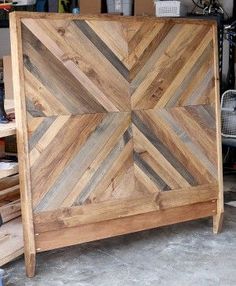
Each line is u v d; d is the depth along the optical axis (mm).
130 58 2158
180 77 2316
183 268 2141
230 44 3916
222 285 1985
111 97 2135
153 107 2250
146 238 2484
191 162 2383
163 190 2307
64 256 2264
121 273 2094
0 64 3850
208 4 4164
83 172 2092
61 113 2023
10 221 2322
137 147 2219
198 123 2396
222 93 3643
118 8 4094
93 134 2102
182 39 2301
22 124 1936
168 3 3748
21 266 2146
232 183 3539
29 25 1927
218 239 2467
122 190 2191
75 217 2084
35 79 1957
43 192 2004
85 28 2043
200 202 2434
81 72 2055
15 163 2135
